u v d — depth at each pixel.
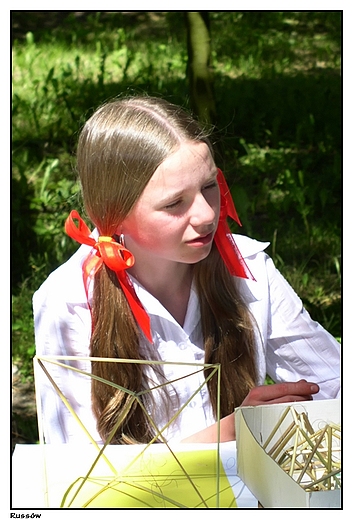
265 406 1.29
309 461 1.20
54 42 5.64
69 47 5.56
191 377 1.53
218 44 5.53
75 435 1.50
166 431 1.51
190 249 1.32
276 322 1.68
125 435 1.47
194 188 1.28
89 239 1.43
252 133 4.31
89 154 1.35
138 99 1.39
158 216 1.29
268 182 3.93
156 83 4.69
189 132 1.31
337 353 1.69
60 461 1.34
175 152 1.28
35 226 3.54
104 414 1.46
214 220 1.30
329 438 1.23
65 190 3.69
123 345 1.46
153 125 1.30
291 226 3.54
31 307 3.10
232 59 5.29
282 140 4.27
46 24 6.06
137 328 1.48
